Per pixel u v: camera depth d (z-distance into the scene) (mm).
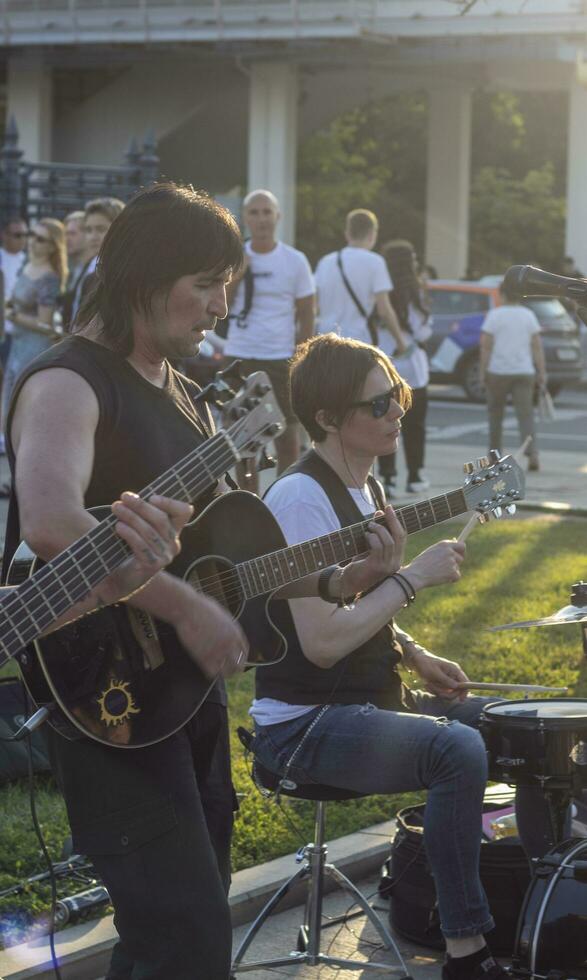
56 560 2441
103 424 2672
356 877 4434
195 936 2699
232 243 2709
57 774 2816
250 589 3043
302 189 31094
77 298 9320
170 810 2719
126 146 28938
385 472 11242
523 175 40156
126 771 2719
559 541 9500
